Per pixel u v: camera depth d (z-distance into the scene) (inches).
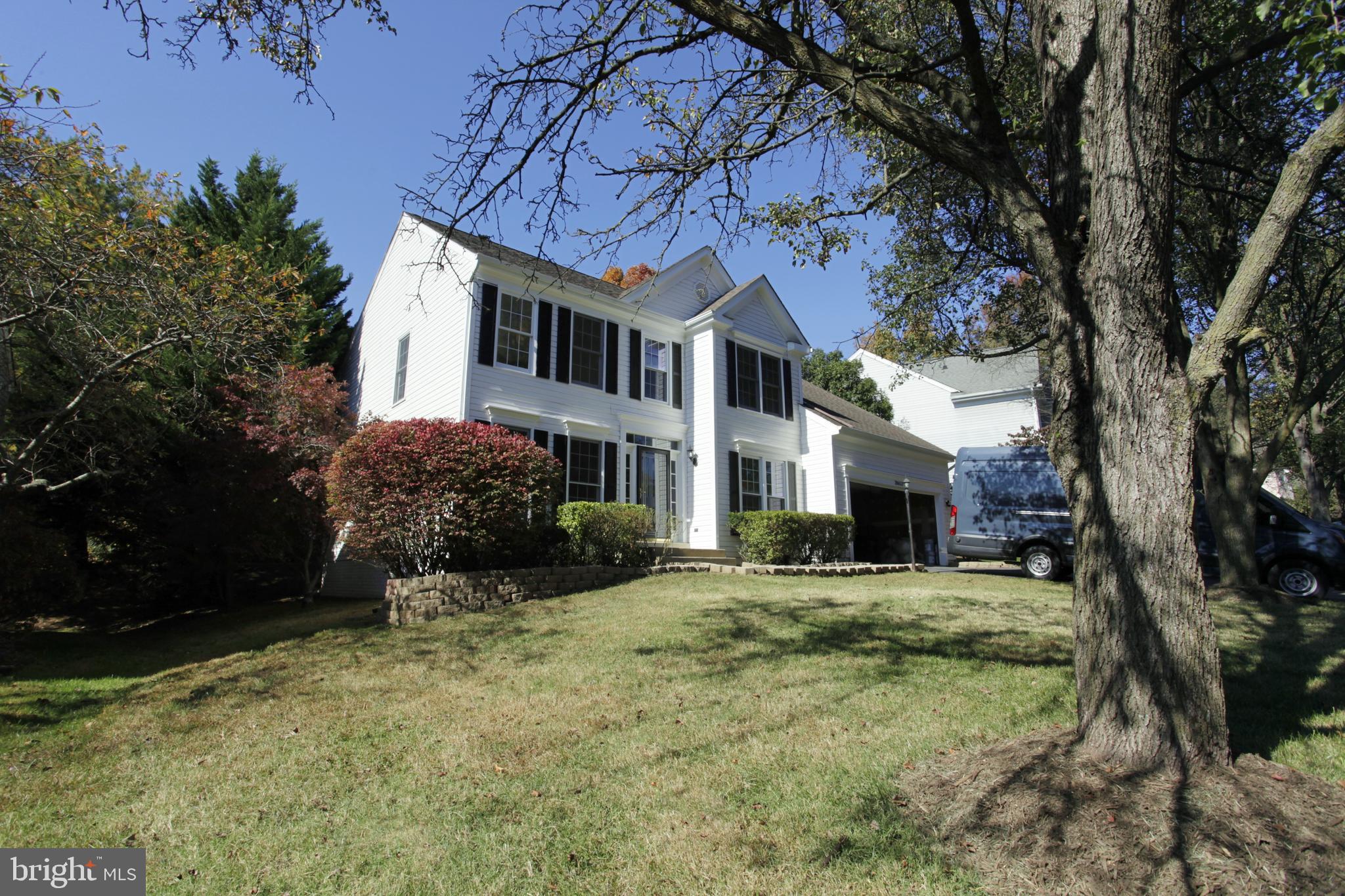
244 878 134.6
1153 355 148.6
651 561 548.4
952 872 123.8
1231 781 133.1
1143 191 149.9
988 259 440.8
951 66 325.4
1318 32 133.1
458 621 363.6
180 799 169.0
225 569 611.2
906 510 858.8
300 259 828.6
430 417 570.3
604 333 629.6
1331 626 323.6
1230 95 344.8
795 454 752.3
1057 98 175.0
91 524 619.2
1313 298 432.1
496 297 555.8
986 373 1151.0
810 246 292.2
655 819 149.8
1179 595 141.9
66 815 163.2
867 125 273.6
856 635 302.2
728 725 199.3
